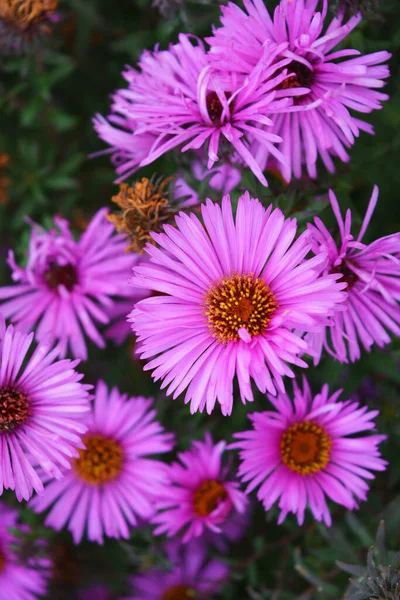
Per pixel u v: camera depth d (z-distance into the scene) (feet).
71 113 1.29
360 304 0.98
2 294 1.10
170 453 1.16
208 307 0.94
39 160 1.28
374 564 0.98
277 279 0.93
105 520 1.10
